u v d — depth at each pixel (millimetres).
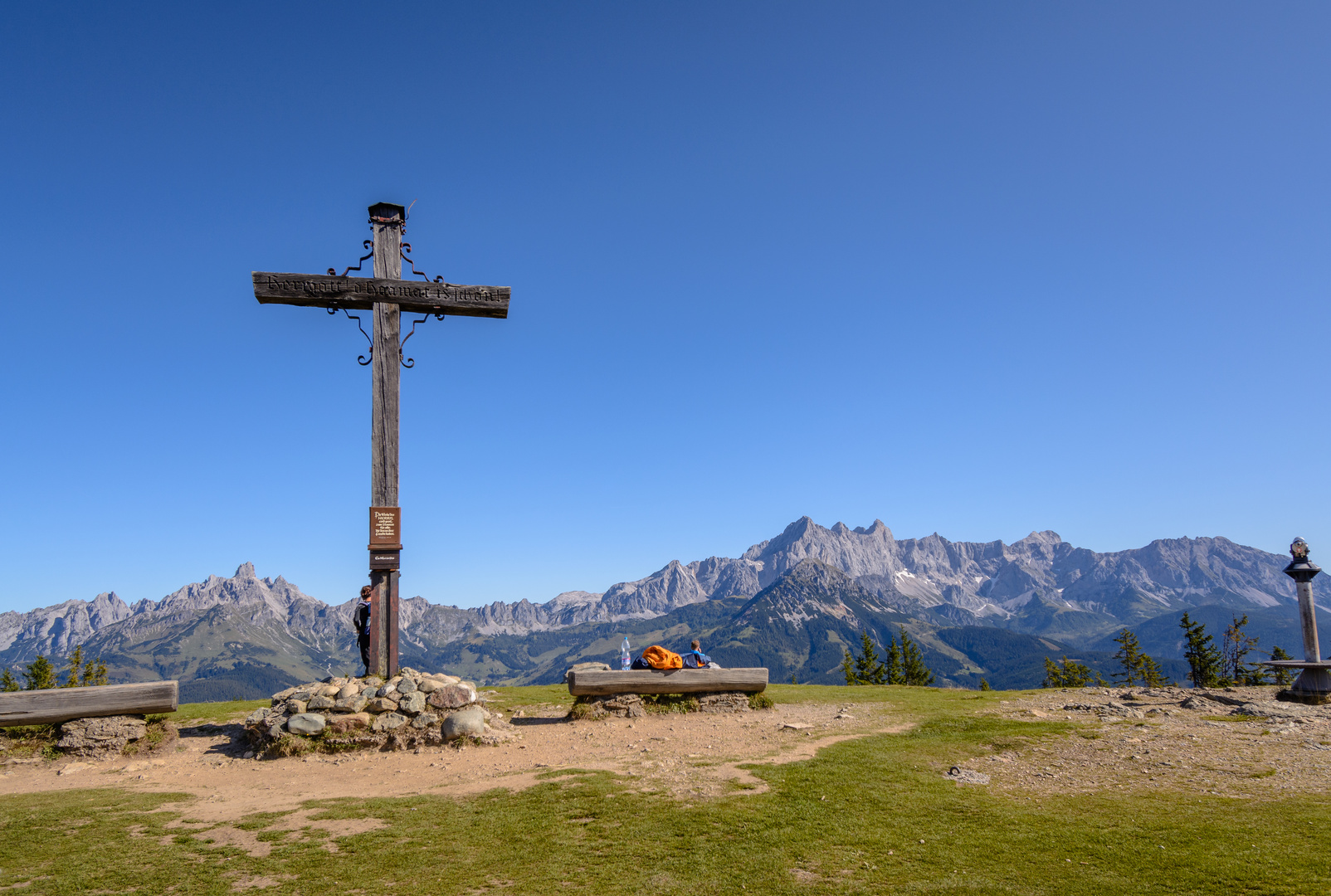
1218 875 7461
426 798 11289
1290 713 15961
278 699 15672
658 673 18031
